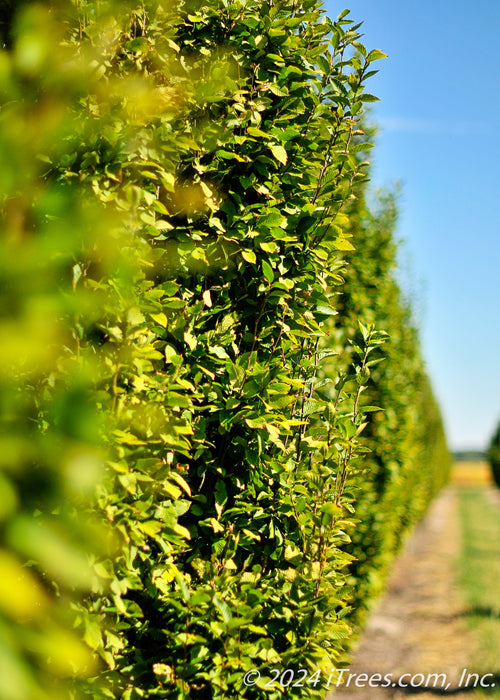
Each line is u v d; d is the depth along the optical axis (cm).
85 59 169
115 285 168
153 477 185
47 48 129
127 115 180
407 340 876
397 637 720
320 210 259
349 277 530
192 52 238
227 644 199
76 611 164
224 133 227
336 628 227
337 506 230
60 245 109
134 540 173
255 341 248
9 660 78
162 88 194
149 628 202
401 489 873
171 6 214
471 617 778
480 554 1309
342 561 244
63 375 153
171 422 197
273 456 248
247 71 245
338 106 264
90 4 172
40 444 99
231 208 231
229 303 239
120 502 174
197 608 198
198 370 223
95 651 173
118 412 169
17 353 90
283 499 240
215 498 229
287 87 254
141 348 176
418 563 1256
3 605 82
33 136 124
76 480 97
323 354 275
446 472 3778
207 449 228
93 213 141
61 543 90
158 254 190
